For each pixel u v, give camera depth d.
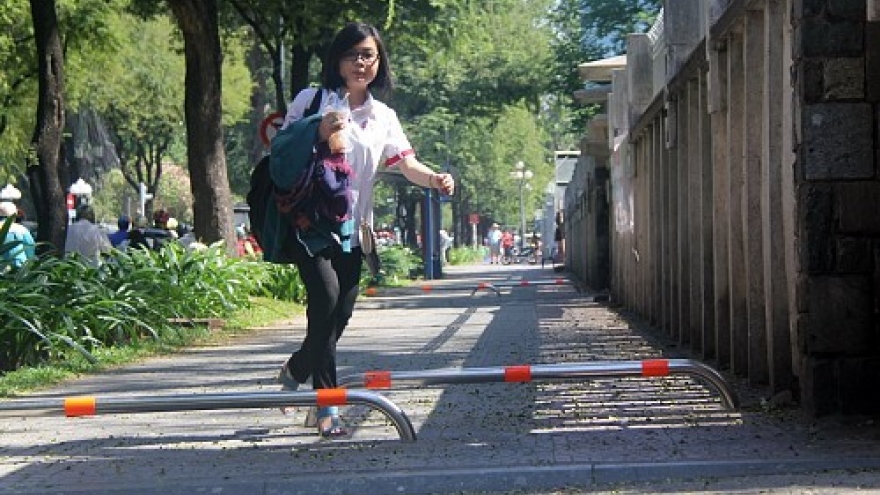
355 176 8.36
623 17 41.75
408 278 46.97
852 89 8.32
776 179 9.57
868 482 6.56
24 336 14.48
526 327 19.48
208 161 26.05
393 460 7.57
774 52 9.57
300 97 8.41
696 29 15.44
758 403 9.35
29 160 22.73
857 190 8.30
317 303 8.27
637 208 20.55
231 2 33.44
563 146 109.31
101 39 34.97
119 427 9.30
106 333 16.23
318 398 8.10
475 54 54.66
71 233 21.03
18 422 9.68
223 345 17.58
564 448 7.78
